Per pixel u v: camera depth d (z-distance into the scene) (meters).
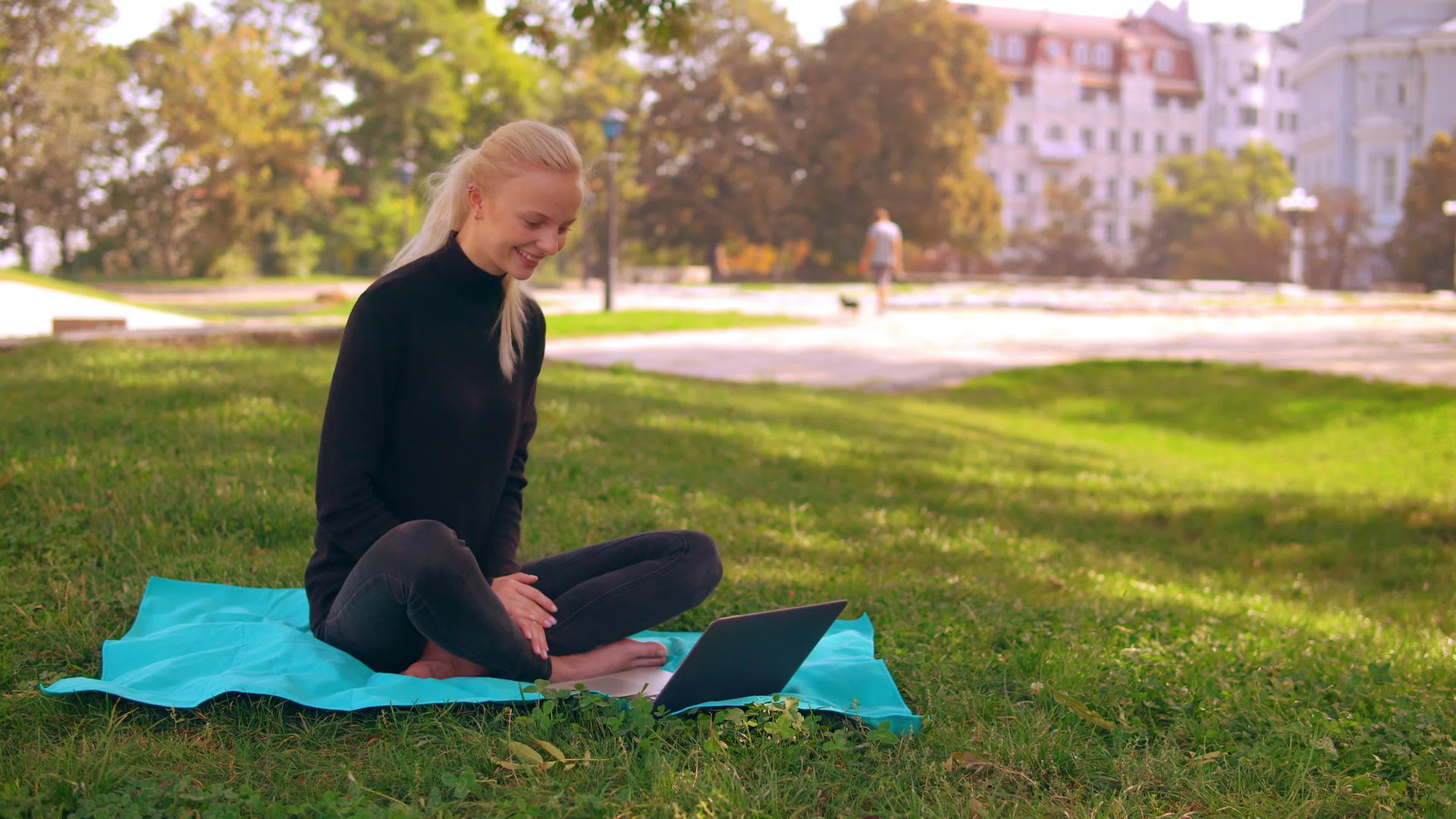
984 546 6.03
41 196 43.72
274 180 49.88
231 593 3.53
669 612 2.99
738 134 51.66
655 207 53.47
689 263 66.12
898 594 4.37
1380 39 67.12
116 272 50.72
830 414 11.50
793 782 2.38
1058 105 76.12
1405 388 15.02
